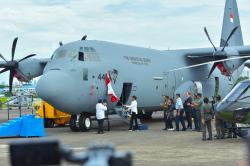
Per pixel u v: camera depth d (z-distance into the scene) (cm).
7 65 2608
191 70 2878
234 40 3269
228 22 3212
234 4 3294
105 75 2120
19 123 1822
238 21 3331
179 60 2805
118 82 2206
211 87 3019
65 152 145
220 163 1019
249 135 227
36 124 1820
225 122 1611
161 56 2672
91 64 2053
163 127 2300
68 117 2439
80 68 2000
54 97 1891
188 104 2112
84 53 2058
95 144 148
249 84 1537
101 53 2145
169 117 2081
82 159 145
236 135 1641
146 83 2425
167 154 1198
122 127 2328
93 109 2103
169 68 2670
